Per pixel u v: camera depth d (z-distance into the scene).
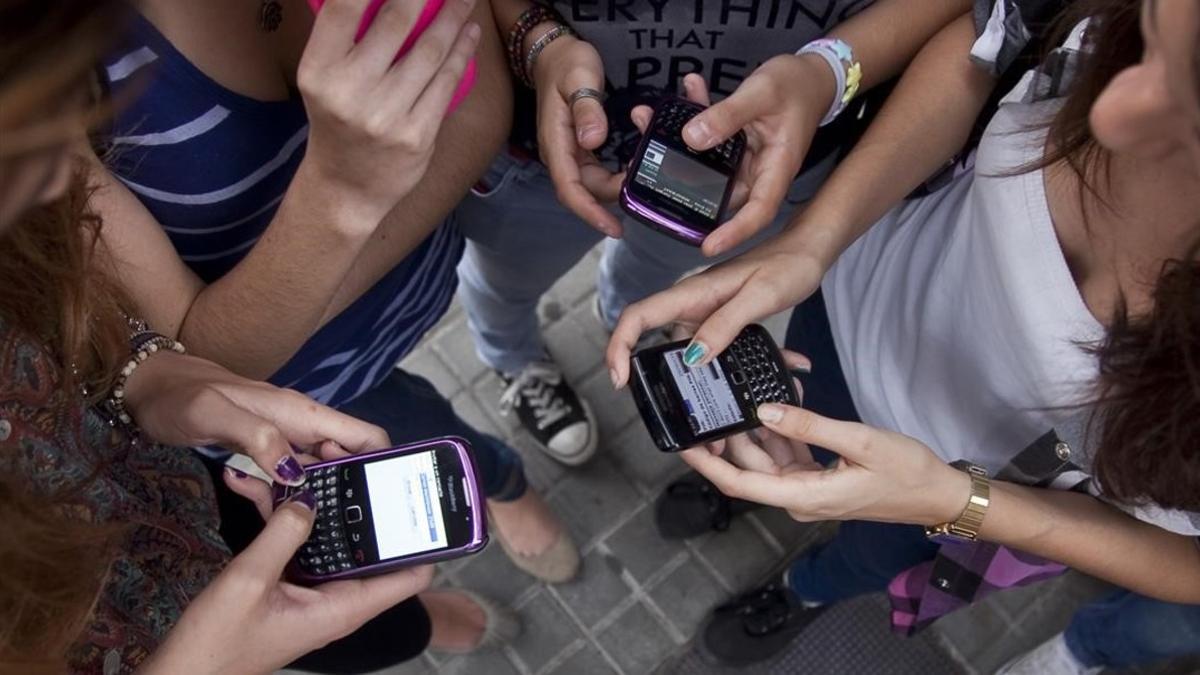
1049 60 0.93
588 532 2.20
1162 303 0.76
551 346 2.34
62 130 0.52
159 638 0.92
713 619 2.09
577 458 2.20
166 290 1.00
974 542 1.25
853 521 1.59
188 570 0.99
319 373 1.29
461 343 2.34
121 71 0.83
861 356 1.30
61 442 0.82
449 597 2.03
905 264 1.22
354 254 0.93
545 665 2.11
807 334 1.52
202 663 0.84
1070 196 0.93
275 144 0.98
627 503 2.21
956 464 1.07
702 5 1.09
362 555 1.02
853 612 2.10
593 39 1.16
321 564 1.01
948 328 1.14
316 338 1.22
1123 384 0.82
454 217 1.50
